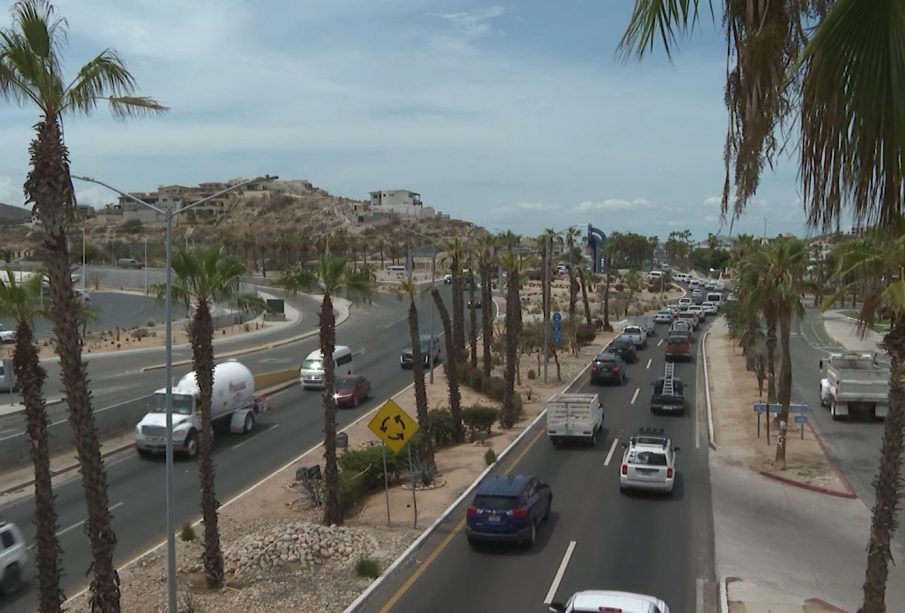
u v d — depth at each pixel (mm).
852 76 3379
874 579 13516
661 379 43250
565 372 55375
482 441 34094
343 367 53688
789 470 27875
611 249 149250
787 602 16094
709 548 19891
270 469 30766
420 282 143625
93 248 165625
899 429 13305
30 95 12727
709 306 108688
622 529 21562
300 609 16219
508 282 38781
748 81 4094
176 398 34219
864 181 3465
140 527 23609
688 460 30266
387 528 22359
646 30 3877
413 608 16109
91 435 13859
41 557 14492
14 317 15523
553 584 17344
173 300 19391
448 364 34750
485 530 19688
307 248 167375
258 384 49750
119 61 12820
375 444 33875
